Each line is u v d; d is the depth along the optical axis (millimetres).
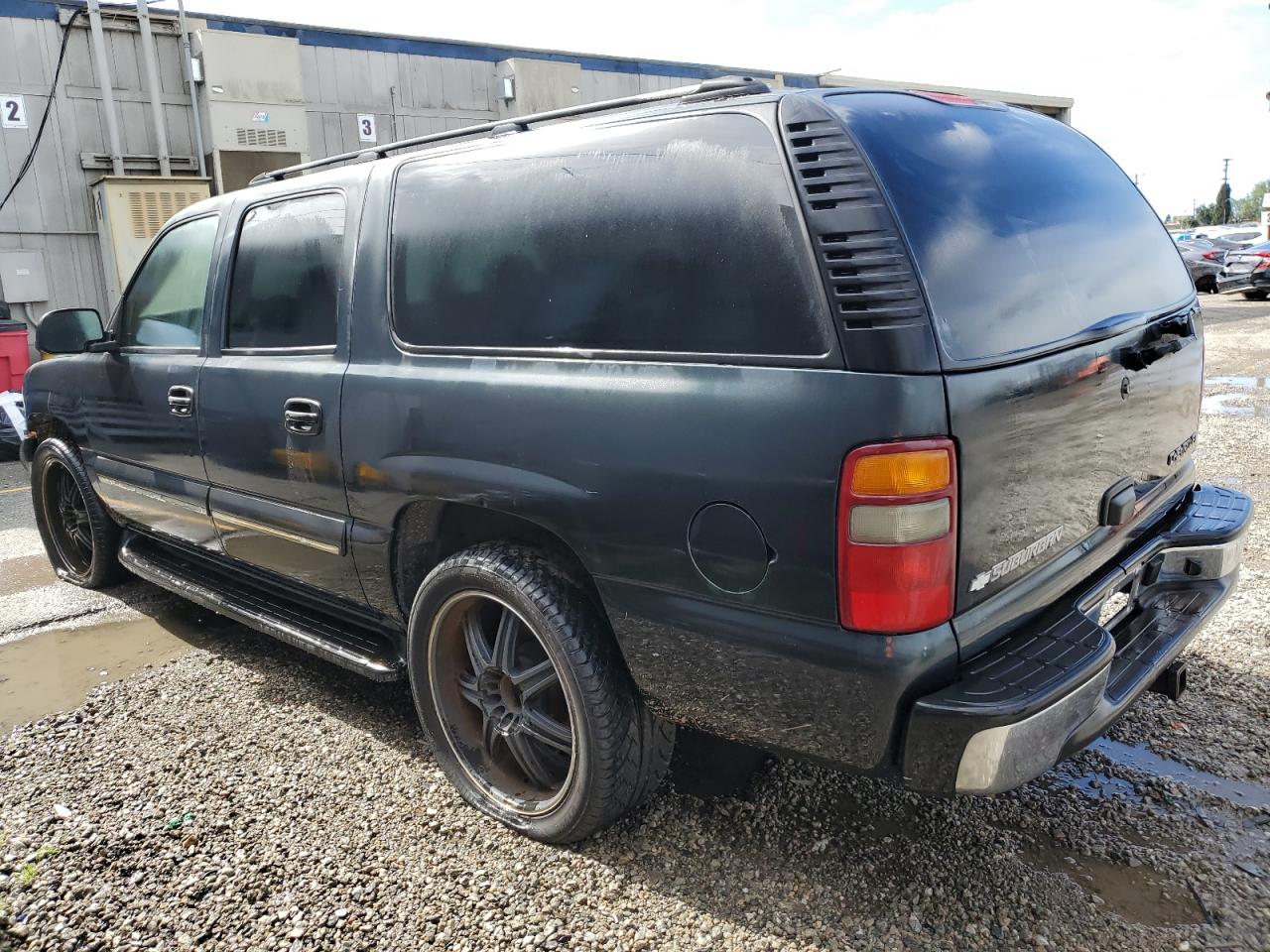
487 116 13758
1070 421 2096
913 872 2297
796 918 2158
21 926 2229
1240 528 2705
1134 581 2607
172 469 3602
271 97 11508
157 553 4121
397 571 2775
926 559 1779
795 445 1849
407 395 2566
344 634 3094
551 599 2293
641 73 15203
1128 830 2426
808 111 1960
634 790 2357
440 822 2590
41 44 10742
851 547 1796
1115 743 2836
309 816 2639
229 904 2283
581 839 2449
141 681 3562
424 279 2615
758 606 1944
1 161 10672
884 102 2160
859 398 1780
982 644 1943
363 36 12578
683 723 2217
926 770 1839
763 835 2465
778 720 1999
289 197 3127
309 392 2867
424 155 2717
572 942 2119
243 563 3455
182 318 3533
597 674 2262
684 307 2055
